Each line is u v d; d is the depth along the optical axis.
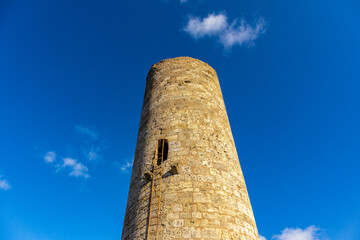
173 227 7.58
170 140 10.13
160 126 10.96
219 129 11.15
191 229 7.48
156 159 9.73
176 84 12.89
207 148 9.87
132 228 8.38
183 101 11.76
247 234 8.16
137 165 10.50
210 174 8.98
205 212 7.89
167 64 14.55
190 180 8.66
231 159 10.26
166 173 9.06
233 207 8.48
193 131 10.38
